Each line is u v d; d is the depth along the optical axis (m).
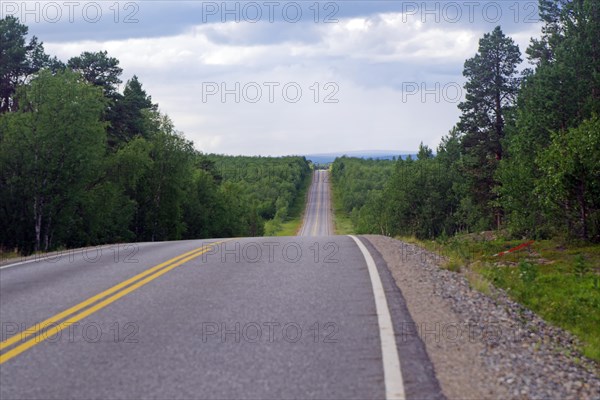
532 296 14.75
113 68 55.00
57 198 36.00
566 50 36.50
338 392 4.95
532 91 41.34
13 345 6.46
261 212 175.88
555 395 5.11
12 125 35.44
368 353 5.94
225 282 9.99
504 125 52.66
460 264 12.24
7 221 35.75
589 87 33.44
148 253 14.70
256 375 5.39
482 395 4.91
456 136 82.56
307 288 9.29
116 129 55.47
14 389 5.17
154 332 6.87
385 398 4.80
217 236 78.69
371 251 13.95
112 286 9.79
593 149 24.50
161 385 5.19
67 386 5.22
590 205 25.81
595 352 8.53
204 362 5.77
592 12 34.66
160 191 54.31
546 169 26.30
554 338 8.68
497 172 35.41
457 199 72.44
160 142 53.75
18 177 35.12
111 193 43.28
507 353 6.28
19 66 46.28
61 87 36.84
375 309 7.76
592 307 14.34
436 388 5.01
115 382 5.29
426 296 8.66
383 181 186.38
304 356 5.89
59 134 35.62
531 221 31.98
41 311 8.04
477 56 54.78
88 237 42.28
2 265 13.31
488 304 8.82
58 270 11.98
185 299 8.64
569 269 20.75
